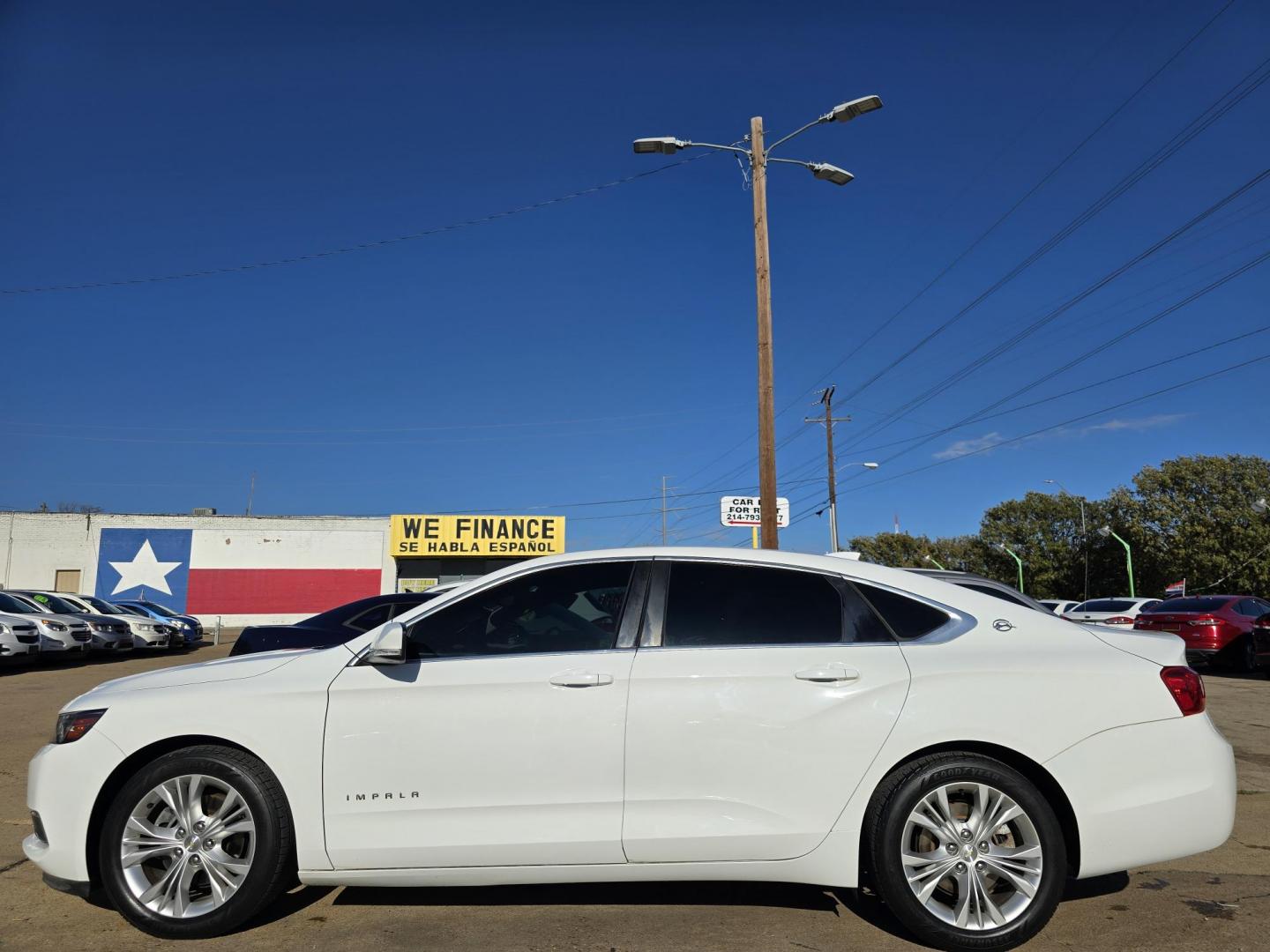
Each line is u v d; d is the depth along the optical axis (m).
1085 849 3.61
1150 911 4.03
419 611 4.01
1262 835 5.25
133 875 3.73
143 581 39.94
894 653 3.80
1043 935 3.75
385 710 3.74
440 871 3.68
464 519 40.94
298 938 3.72
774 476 12.96
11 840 5.13
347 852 3.67
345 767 3.71
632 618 3.92
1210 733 3.78
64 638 18.28
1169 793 3.65
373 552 41.53
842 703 3.69
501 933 3.76
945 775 3.63
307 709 3.77
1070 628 4.00
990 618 3.97
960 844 3.62
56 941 3.70
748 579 4.02
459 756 3.69
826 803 3.64
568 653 3.84
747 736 3.67
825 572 4.03
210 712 3.78
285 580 40.78
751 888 4.36
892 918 3.96
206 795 3.83
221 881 3.72
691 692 3.71
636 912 4.02
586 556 4.12
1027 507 66.38
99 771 3.77
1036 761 3.64
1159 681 3.77
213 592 40.25
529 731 3.69
